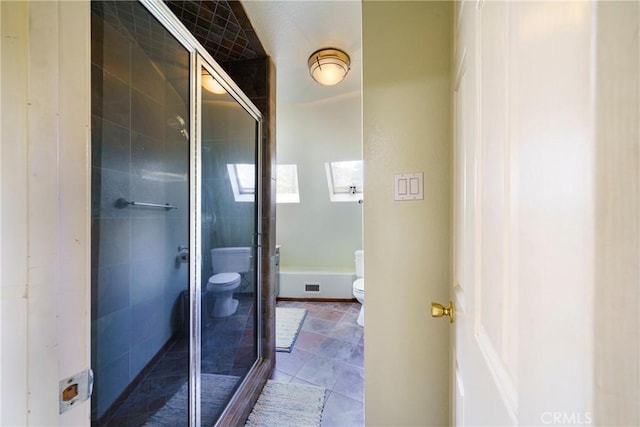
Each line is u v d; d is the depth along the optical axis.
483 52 0.53
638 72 0.17
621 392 0.18
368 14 1.02
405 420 0.99
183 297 1.39
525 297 0.32
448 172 0.96
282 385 1.82
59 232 0.44
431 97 0.98
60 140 0.44
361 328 2.71
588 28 0.21
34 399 0.41
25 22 0.41
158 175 1.34
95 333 1.03
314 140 3.17
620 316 0.18
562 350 0.24
